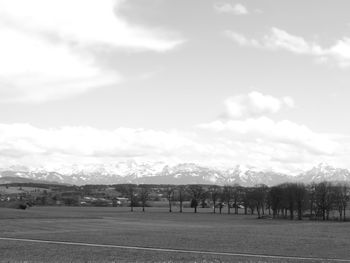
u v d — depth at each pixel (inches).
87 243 3014.3
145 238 3371.1
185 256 2365.9
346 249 2787.9
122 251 2554.1
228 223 6289.4
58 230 4200.3
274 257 2429.9
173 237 3474.4
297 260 2304.4
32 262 2022.6
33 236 3491.6
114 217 7436.0
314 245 2974.9
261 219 7701.8
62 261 2075.5
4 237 3408.0
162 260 2183.8
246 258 2351.1
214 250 2704.2
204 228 4805.6
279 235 3786.9
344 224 5876.0
